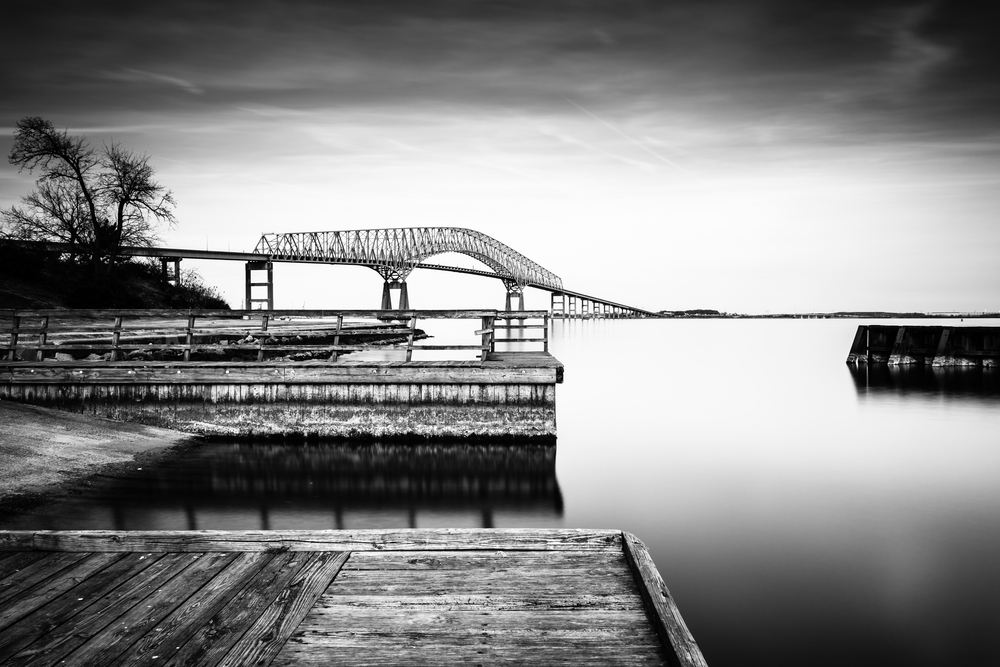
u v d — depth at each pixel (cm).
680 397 2684
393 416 1508
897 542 971
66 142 4584
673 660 309
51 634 354
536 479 1283
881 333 4097
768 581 830
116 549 479
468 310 1630
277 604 390
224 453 1414
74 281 4219
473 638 348
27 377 1558
